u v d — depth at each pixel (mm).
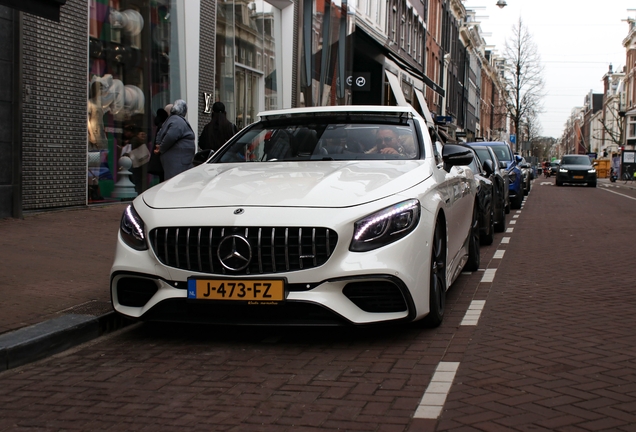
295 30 19797
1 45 8969
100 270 6777
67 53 10391
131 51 12383
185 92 14094
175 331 5195
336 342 4812
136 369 4270
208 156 6277
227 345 4781
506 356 4426
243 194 4703
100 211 10758
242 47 16891
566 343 4738
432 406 3521
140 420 3424
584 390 3746
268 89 18594
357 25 24797
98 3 11398
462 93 56938
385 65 31188
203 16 14539
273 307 4410
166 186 5164
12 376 4160
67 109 10445
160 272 4562
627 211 17953
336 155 5781
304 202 4512
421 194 4820
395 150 5777
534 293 6617
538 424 3258
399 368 4191
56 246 7793
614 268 8164
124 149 12180
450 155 5949
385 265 4379
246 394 3770
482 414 3395
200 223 4480
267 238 4402
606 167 71562
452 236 5895
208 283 4422
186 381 4016
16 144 9242
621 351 4531
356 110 6289
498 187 12258
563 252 9680
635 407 3479
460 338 4887
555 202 22250
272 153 5965
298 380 3994
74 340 4816
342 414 3438
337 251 4355
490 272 7914
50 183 10148
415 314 4555
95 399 3742
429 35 44844
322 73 22094
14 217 9336
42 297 5590
